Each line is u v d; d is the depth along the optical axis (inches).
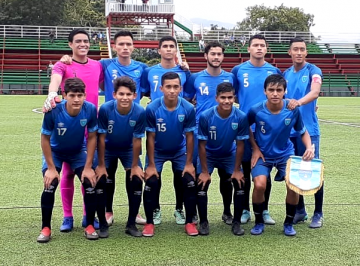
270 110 168.7
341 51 1423.5
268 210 200.1
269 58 1318.9
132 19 1341.0
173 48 194.4
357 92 1230.9
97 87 188.1
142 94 203.8
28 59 1210.0
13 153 323.9
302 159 165.6
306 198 217.3
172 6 1301.7
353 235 166.1
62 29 1357.0
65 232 169.6
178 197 185.0
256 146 174.7
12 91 1130.7
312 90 177.2
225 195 183.2
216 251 149.5
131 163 175.6
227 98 164.7
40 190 226.1
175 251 149.4
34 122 514.9
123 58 193.3
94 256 144.4
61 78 177.0
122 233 169.0
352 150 349.1
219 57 189.6
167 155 179.5
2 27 1443.2
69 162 171.3
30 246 153.3
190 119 170.6
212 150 176.6
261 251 149.6
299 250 150.4
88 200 162.7
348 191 228.2
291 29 1985.7
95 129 164.4
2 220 181.0
